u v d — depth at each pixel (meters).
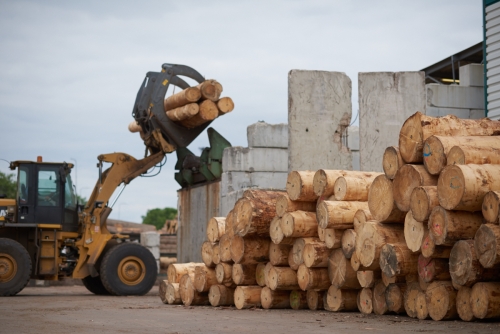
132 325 10.02
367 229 10.66
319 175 11.91
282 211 12.28
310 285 11.88
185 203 24.02
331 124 16.56
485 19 16.95
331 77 16.62
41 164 19.55
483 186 8.97
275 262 12.55
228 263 13.68
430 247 9.56
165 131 21.16
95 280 20.59
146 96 20.94
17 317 11.59
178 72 21.22
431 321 9.71
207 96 20.38
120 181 20.42
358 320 10.18
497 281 9.19
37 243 19.31
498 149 9.48
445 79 24.61
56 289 23.88
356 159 21.12
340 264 11.44
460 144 9.48
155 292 21.53
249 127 21.30
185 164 23.48
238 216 12.91
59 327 9.77
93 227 19.72
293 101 16.36
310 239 11.97
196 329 9.36
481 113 18.97
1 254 18.19
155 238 29.83
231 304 13.98
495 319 9.38
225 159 20.94
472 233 9.23
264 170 21.09
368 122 16.31
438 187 9.34
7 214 19.36
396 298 10.55
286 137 21.38
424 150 9.82
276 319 10.67
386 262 10.29
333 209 11.20
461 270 9.15
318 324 9.73
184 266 15.31
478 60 22.09
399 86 16.44
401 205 10.07
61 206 19.50
